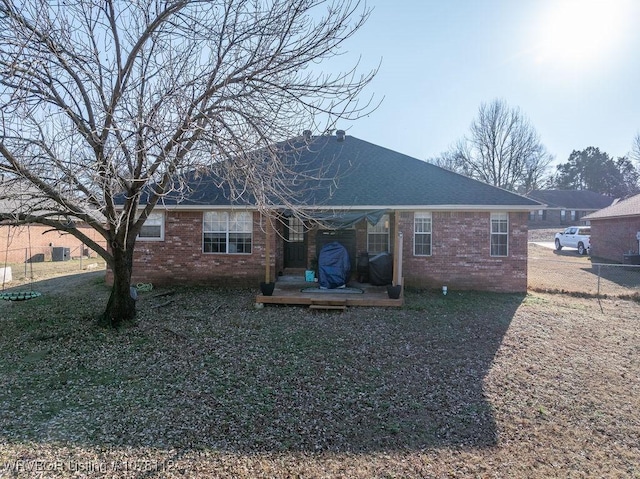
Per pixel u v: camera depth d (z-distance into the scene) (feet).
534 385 17.65
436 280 40.34
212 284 41.16
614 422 14.38
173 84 18.79
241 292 38.52
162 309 31.35
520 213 39.47
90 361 19.74
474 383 17.79
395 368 19.47
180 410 14.61
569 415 14.88
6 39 16.05
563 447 12.68
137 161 18.94
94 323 26.37
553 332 26.32
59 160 15.74
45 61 17.04
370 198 39.81
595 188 188.24
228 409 14.78
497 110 137.39
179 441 12.44
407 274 40.57
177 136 18.56
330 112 19.38
